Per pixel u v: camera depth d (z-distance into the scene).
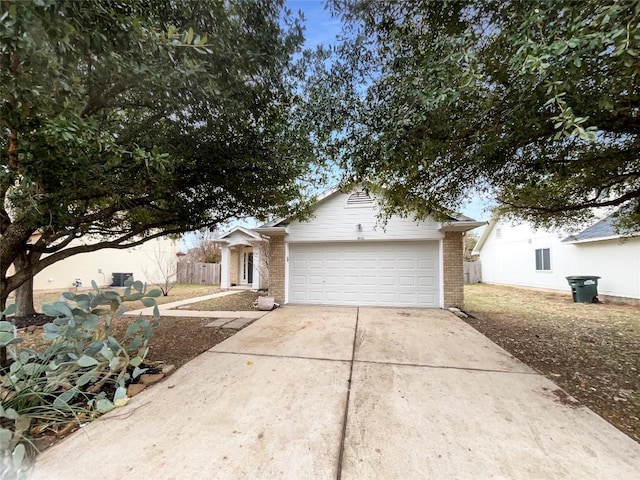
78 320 3.16
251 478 2.05
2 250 3.67
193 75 2.57
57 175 2.58
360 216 9.52
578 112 2.57
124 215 5.96
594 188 4.85
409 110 2.83
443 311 8.42
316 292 9.83
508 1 2.34
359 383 3.60
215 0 2.57
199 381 3.68
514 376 3.80
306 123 3.92
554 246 13.84
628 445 2.38
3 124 2.00
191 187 4.76
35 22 1.60
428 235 9.05
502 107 2.76
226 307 9.48
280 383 3.60
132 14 2.12
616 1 1.72
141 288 3.78
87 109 2.75
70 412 2.83
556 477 2.04
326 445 2.41
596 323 7.09
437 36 2.88
